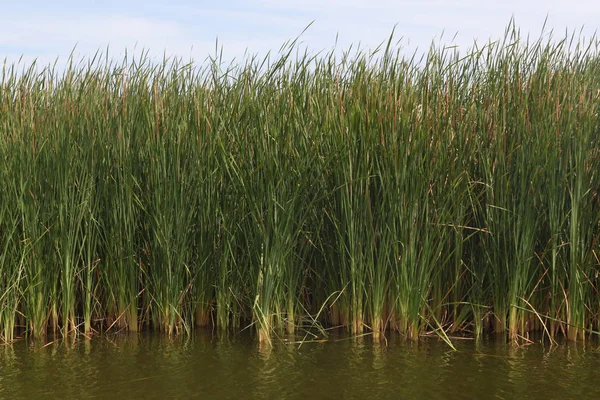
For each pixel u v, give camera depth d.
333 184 4.82
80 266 5.07
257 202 4.66
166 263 4.84
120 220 4.87
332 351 4.44
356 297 4.81
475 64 5.06
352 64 5.06
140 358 4.33
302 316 5.01
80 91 5.05
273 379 3.92
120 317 5.03
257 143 4.68
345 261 4.80
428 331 4.91
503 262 4.70
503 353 4.39
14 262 4.68
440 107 4.67
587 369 4.05
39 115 4.98
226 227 4.86
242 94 5.00
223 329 5.00
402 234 4.57
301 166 4.61
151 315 5.24
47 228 4.75
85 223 4.86
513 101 4.82
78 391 3.73
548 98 4.69
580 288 4.60
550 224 4.61
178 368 4.12
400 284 4.65
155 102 4.96
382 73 4.84
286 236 4.64
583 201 4.62
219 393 3.69
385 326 4.85
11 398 3.63
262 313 4.59
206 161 4.85
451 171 4.62
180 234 4.83
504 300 4.71
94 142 4.91
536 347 4.52
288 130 4.64
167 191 4.77
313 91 5.02
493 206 4.56
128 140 4.88
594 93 4.89
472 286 4.71
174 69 5.27
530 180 4.56
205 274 5.00
